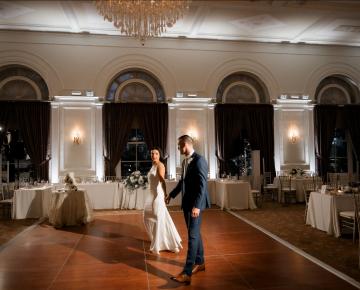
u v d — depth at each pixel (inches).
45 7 345.1
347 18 382.0
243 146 465.7
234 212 340.8
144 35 278.2
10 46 404.5
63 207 276.5
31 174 423.8
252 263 176.1
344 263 175.2
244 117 456.1
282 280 151.7
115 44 424.2
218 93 459.2
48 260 185.5
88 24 390.6
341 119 485.1
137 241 224.5
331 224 237.3
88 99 418.0
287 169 461.7
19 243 223.5
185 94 436.8
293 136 465.4
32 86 418.3
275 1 339.3
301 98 465.4
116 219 305.7
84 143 418.0
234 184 359.9
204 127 442.9
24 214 315.9
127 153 440.8
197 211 146.1
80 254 195.9
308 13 367.9
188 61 439.8
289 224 277.6
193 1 335.9
